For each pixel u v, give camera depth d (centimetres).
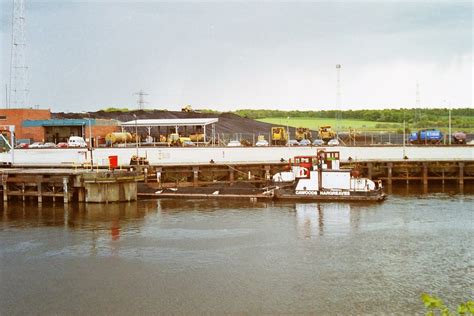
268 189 7600
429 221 5900
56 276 4125
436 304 1616
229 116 18925
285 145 10606
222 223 5856
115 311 3450
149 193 7631
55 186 7362
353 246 4859
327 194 7262
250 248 4825
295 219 6041
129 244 5000
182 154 9494
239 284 3888
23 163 8744
